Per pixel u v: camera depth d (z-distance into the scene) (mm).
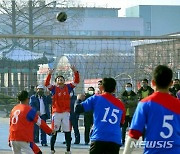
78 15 89438
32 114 15008
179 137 8680
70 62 29359
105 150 12984
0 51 35875
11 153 20875
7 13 74250
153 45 26562
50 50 36500
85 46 36688
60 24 84500
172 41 25641
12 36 22672
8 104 42844
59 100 20062
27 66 32031
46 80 20125
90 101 13102
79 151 21297
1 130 31453
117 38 23250
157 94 8742
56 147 22719
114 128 12992
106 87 13164
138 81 26984
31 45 43656
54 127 20031
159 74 8766
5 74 34125
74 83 20188
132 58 27188
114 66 27234
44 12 78688
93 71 28344
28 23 73875
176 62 25672
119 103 13133
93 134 13070
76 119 23672
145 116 8664
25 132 15031
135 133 8664
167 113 8625
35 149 15234
